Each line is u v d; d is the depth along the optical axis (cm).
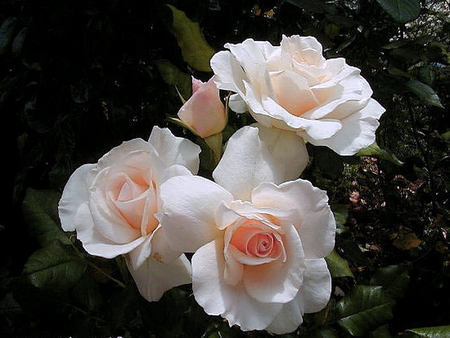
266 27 57
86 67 53
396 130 85
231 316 23
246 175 26
